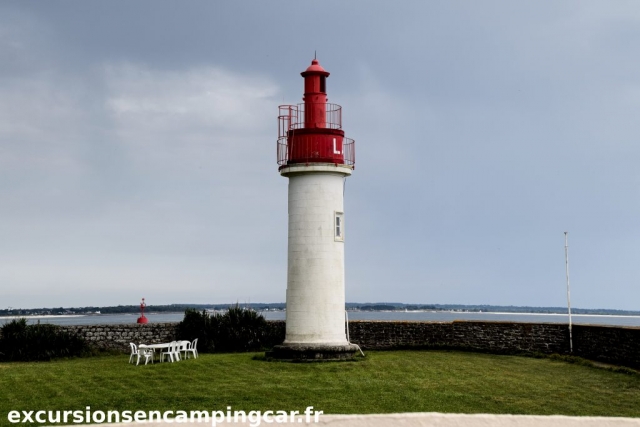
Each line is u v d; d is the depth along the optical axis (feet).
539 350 88.12
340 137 79.61
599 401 58.49
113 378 67.00
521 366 77.77
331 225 78.84
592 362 79.77
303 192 78.89
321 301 77.87
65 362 81.46
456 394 60.64
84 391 61.26
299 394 59.77
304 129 78.69
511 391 62.44
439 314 636.89
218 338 93.45
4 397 59.26
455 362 80.33
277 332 96.78
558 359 83.41
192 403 56.80
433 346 94.58
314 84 80.12
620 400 58.85
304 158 78.23
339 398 58.44
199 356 84.12
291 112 80.43
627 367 75.25
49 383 64.85
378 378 67.72
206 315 96.17
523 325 89.40
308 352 76.54
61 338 86.84
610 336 79.56
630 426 30.89
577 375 71.46
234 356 82.53
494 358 85.10
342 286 79.56
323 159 78.02
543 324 88.17
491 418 31.35
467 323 93.91
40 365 77.82
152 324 94.38
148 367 73.72
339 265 79.20
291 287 78.95
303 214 78.74
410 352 91.20
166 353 78.38
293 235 79.15
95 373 69.97
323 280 78.02
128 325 92.89
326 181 79.00
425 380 67.26
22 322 87.45
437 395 60.13
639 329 74.18
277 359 77.15
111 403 57.00
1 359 82.69
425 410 54.34
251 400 57.62
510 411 54.60
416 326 95.76
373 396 59.31
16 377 68.03
